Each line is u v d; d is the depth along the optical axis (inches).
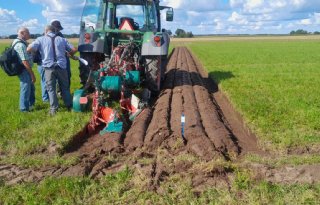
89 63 280.7
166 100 265.9
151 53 273.3
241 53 865.5
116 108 231.6
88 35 275.6
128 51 268.7
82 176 147.7
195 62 676.1
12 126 206.8
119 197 131.9
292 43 1503.4
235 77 398.3
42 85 269.0
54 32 235.1
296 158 161.6
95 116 209.9
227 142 183.2
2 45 1365.7
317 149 176.2
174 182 141.8
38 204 127.6
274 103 260.8
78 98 232.8
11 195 134.2
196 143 178.1
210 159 162.1
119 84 230.5
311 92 303.3
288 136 188.2
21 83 239.6
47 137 188.7
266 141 184.2
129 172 149.3
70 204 128.0
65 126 206.2
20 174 151.7
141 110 235.1
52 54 229.8
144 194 132.3
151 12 298.8
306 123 209.5
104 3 292.4
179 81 368.8
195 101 278.7
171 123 213.8
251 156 167.0
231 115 260.8
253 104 254.8
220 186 138.0
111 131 200.5
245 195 131.2
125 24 285.3
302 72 448.8
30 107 256.4
